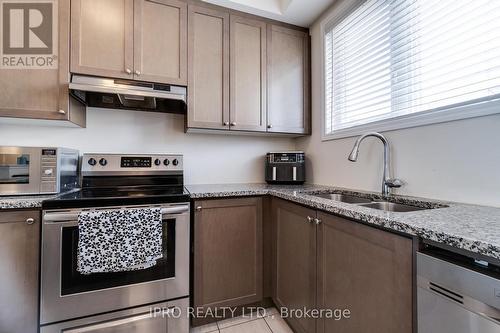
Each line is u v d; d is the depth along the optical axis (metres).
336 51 1.93
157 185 1.82
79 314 1.25
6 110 1.41
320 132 2.08
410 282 0.74
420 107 1.31
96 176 1.69
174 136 2.08
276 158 2.14
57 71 1.49
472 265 0.59
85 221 1.21
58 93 1.49
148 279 1.37
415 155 1.31
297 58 2.14
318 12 2.00
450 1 1.16
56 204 1.21
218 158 2.22
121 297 1.32
